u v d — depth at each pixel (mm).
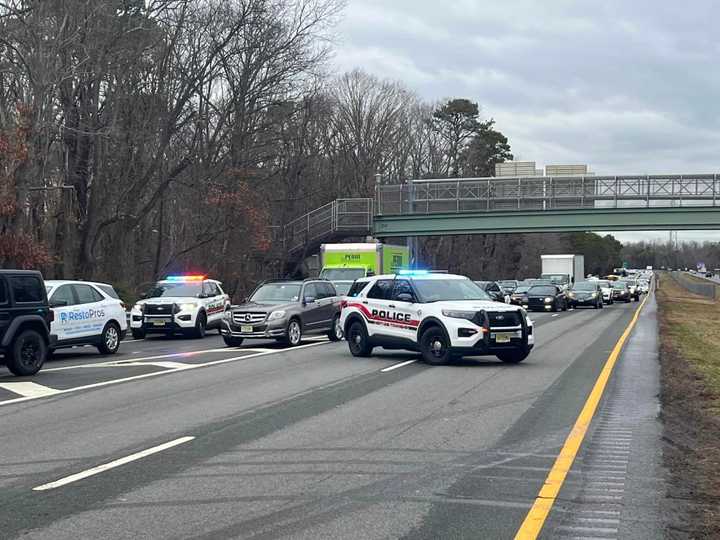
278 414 11336
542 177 47125
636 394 13156
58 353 21125
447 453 8828
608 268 172500
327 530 6164
